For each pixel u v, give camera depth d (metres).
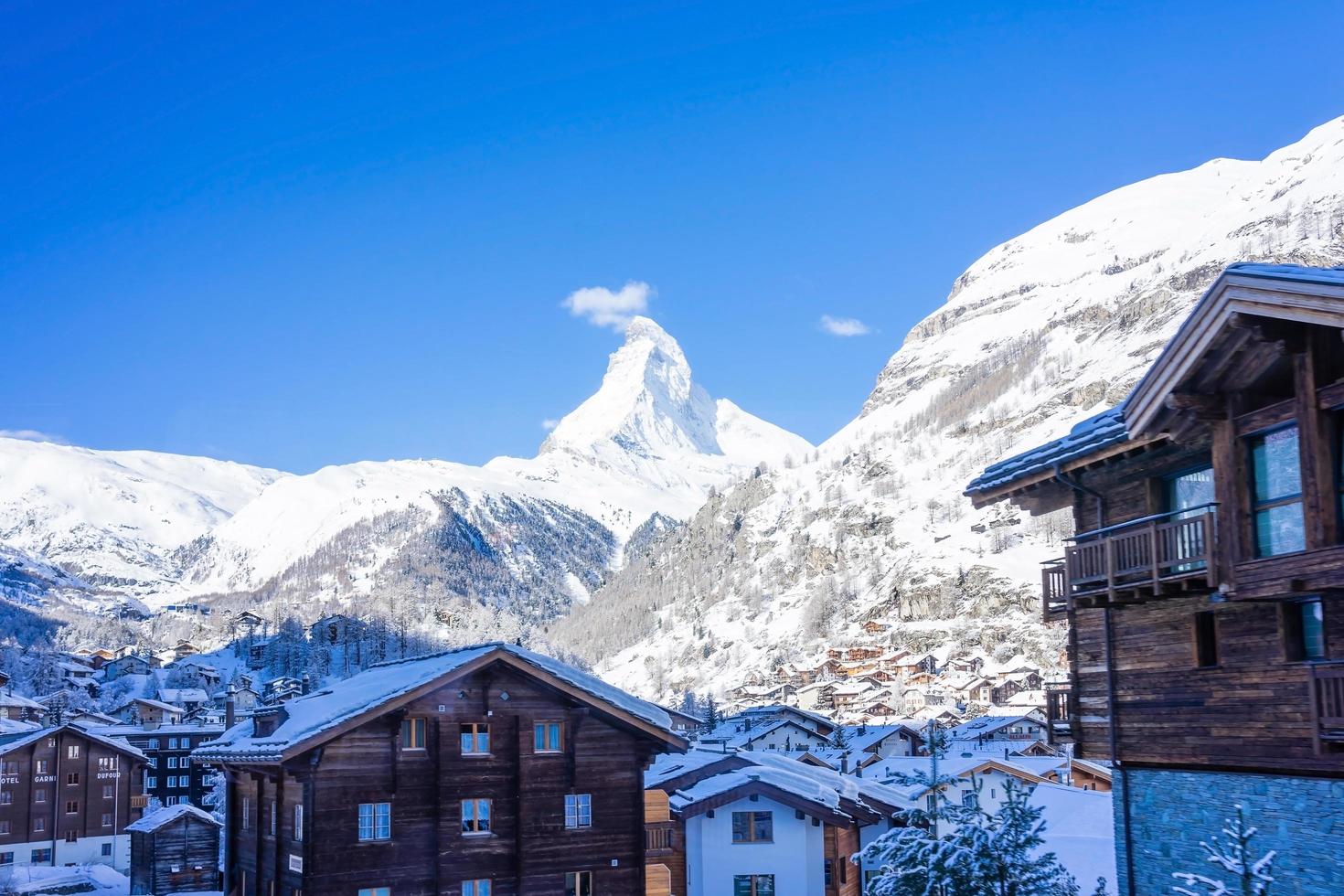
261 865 40.06
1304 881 23.70
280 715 39.50
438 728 37.84
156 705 180.25
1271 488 23.00
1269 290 20.94
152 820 91.44
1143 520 26.09
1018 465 31.64
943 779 27.92
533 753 38.97
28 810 108.06
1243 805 25.38
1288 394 23.11
